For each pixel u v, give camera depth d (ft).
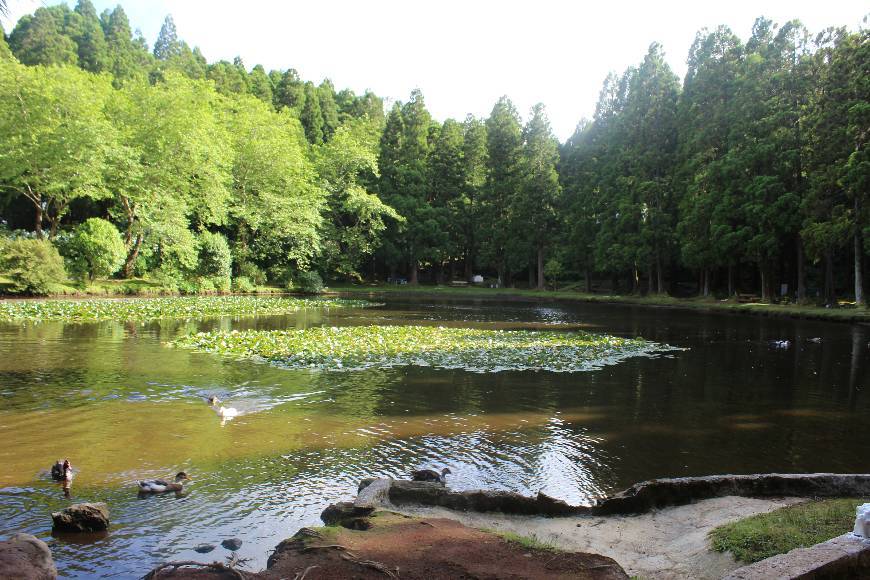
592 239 151.53
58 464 20.39
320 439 25.73
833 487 18.40
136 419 27.84
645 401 34.53
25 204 132.05
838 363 49.14
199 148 110.32
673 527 16.37
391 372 40.98
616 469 23.13
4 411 28.63
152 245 114.93
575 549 14.80
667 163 134.82
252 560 14.97
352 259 165.89
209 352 47.16
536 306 119.34
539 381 39.47
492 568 12.74
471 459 23.86
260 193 134.10
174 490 19.57
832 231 85.97
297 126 188.24
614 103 166.40
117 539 16.06
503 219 175.94
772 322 85.35
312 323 73.61
